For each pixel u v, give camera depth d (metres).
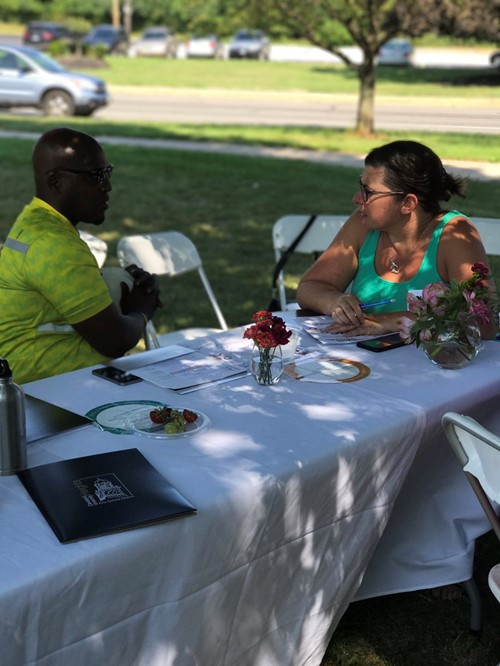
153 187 10.02
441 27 12.25
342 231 3.28
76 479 1.74
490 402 2.46
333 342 2.79
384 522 2.17
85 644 1.54
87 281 2.76
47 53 32.94
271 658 1.95
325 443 1.98
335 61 36.81
